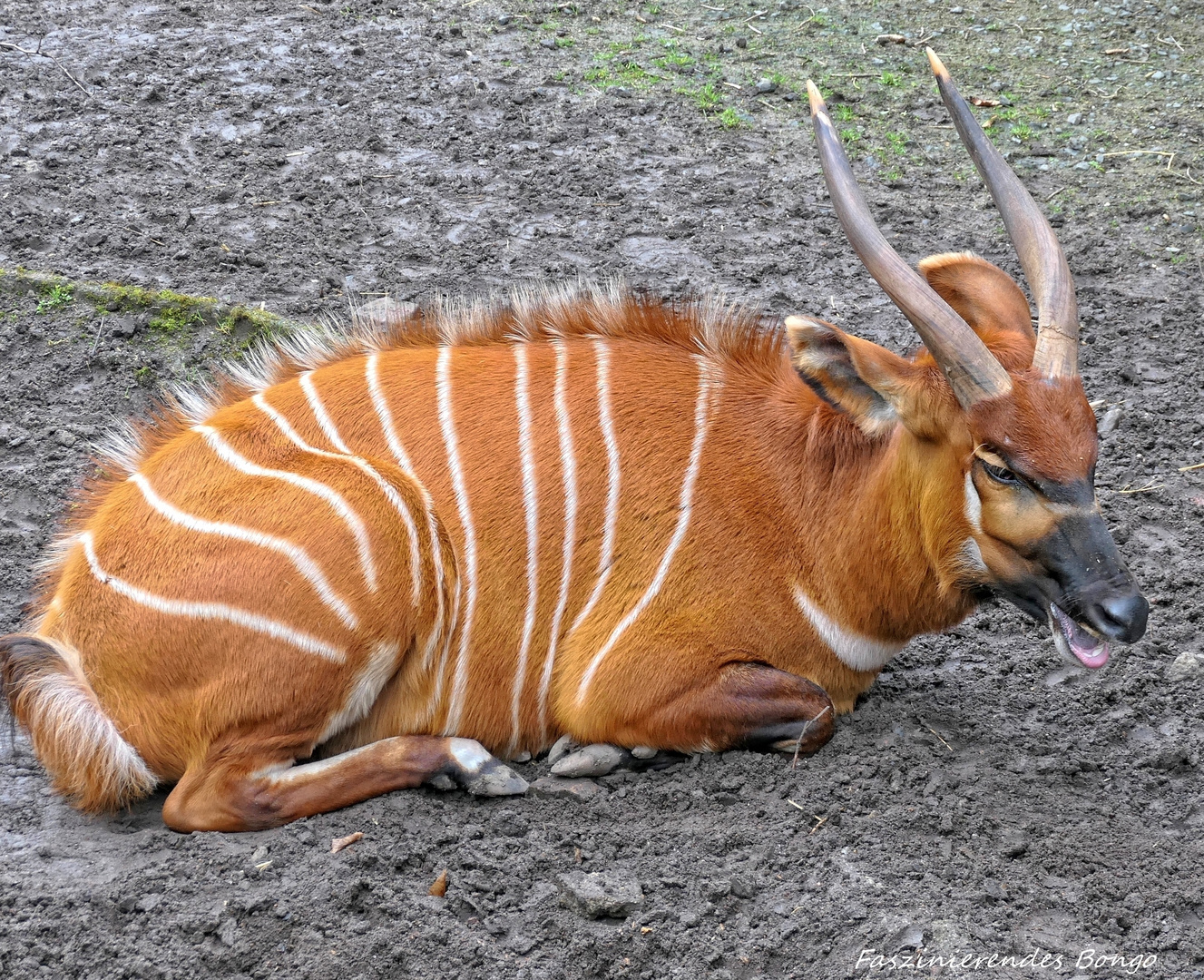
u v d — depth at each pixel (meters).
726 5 11.44
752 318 4.61
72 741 3.92
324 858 3.85
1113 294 7.48
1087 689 4.78
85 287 6.77
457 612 4.20
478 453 4.25
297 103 9.38
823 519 4.21
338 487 4.03
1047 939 3.68
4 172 8.20
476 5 11.25
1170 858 3.97
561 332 4.54
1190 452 6.23
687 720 4.21
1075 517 3.71
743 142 9.13
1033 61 10.48
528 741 4.35
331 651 3.96
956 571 4.01
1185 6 11.37
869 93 9.87
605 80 9.96
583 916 3.72
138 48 10.17
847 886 3.79
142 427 4.61
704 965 3.59
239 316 6.63
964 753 4.43
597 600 4.23
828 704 4.25
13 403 6.21
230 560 3.95
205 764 3.97
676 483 4.26
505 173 8.55
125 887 3.73
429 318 4.67
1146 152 9.07
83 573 4.09
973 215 8.27
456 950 3.60
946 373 3.79
